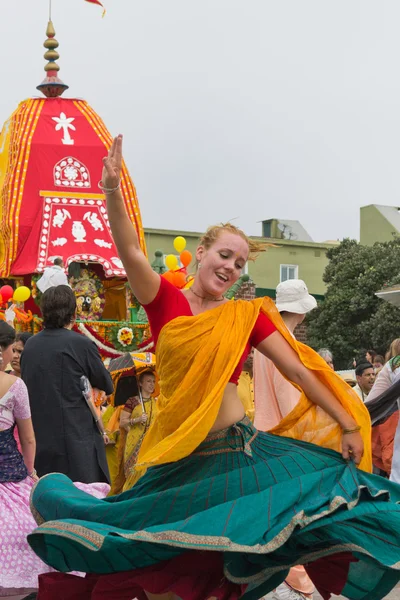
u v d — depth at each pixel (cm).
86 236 2055
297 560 379
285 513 366
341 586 419
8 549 532
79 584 420
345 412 411
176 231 3591
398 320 3089
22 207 2042
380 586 412
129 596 405
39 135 2091
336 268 3397
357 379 973
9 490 547
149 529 364
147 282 401
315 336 3375
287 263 4031
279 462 395
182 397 388
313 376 411
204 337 388
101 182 392
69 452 620
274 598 556
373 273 3222
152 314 409
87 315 2023
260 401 551
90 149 2112
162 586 385
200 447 399
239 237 410
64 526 380
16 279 2088
